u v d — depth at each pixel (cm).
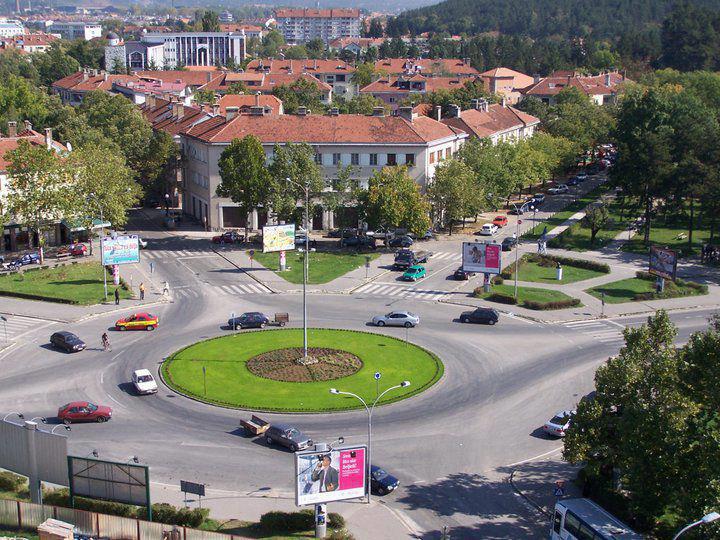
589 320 9325
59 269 11219
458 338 8650
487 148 14488
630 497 5325
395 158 13450
